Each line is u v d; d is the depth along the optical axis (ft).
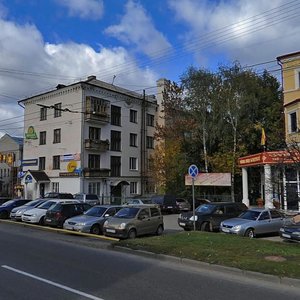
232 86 143.33
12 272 30.35
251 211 64.64
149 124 184.34
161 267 34.35
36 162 169.48
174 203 121.60
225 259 34.88
